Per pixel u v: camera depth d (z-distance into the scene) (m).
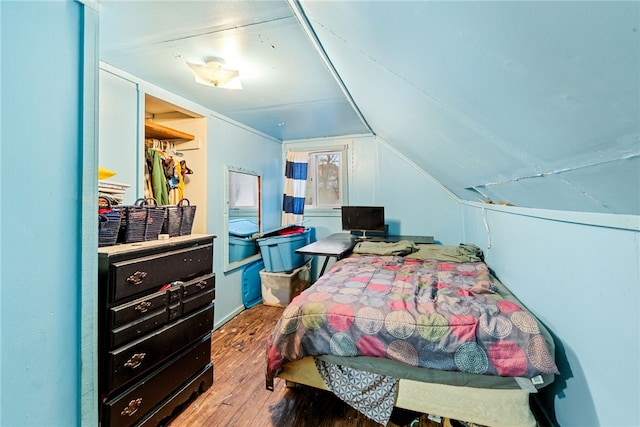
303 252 2.52
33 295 0.79
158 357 1.40
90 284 0.94
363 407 1.35
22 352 0.77
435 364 1.20
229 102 2.43
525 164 0.89
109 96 1.76
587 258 0.95
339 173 3.84
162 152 2.36
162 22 1.29
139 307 1.31
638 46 0.31
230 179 2.98
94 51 0.94
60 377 0.87
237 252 3.08
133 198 1.91
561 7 0.33
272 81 1.96
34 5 0.78
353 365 1.34
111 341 1.20
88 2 0.91
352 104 2.36
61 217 0.86
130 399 1.27
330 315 1.37
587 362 0.96
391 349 1.25
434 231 3.39
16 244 0.75
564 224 1.10
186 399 1.59
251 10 1.20
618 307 0.81
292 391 1.73
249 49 1.54
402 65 0.86
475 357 1.16
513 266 1.67
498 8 0.39
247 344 2.33
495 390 1.19
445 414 1.25
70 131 0.88
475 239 2.62
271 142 3.74
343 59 1.35
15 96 0.74
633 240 0.74
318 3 0.90
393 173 3.54
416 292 1.58
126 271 1.26
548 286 1.24
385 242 2.83
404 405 1.30
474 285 1.68
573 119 0.52
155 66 1.75
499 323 1.21
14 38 0.74
